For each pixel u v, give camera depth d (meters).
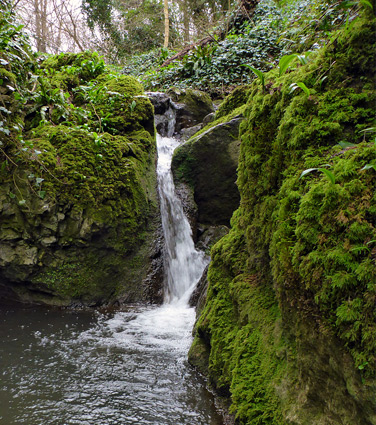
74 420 2.02
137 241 4.37
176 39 15.53
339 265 1.23
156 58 11.77
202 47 9.23
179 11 15.92
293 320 1.50
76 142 4.07
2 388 2.32
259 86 2.39
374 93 1.50
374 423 1.08
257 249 2.10
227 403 2.13
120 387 2.37
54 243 3.85
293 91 1.81
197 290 4.20
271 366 1.72
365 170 1.27
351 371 1.16
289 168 1.72
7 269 3.80
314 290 1.31
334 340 1.23
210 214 5.30
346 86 1.60
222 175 5.11
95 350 2.91
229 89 8.08
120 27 15.62
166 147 5.93
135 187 4.41
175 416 2.07
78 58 5.63
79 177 3.91
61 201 3.80
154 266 4.42
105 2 15.17
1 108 3.53
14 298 4.07
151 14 15.38
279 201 1.73
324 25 2.87
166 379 2.47
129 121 4.89
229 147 5.00
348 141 1.52
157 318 3.73
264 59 7.92
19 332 3.24
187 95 7.22
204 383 2.42
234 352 2.02
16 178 3.67
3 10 4.45
